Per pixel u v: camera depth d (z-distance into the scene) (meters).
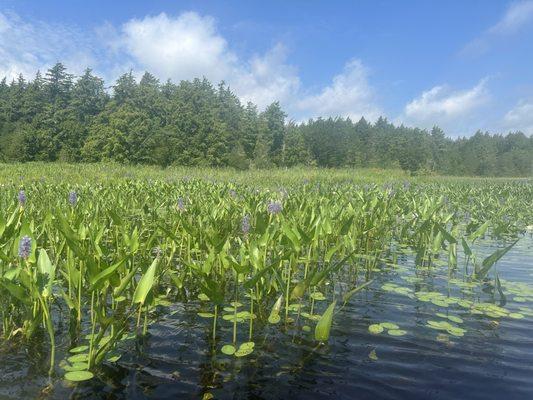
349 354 2.97
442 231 4.90
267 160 47.50
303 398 2.43
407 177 33.06
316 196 8.22
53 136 43.22
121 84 54.91
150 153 41.06
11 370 2.61
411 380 2.64
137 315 3.55
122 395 2.40
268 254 4.88
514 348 3.10
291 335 3.27
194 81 71.94
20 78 59.81
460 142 82.19
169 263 4.62
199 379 2.60
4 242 3.60
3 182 11.79
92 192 8.45
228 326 3.41
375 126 87.31
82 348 2.82
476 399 2.46
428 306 3.99
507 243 7.50
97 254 3.62
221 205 6.26
